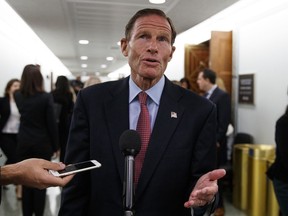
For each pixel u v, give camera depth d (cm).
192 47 516
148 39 106
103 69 1473
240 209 349
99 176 107
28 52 602
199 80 350
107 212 105
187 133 109
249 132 378
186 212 110
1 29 421
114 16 416
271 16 332
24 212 281
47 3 361
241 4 375
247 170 337
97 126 111
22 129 270
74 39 616
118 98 115
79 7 375
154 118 112
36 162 93
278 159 213
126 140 88
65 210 112
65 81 384
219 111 319
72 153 113
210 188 86
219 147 327
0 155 172
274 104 326
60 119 375
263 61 347
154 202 103
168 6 356
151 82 111
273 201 302
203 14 391
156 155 105
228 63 416
